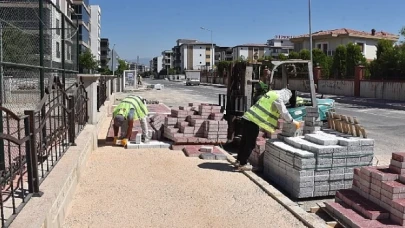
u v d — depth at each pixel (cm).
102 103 1554
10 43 864
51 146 579
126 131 1015
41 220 370
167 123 1043
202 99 3022
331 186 633
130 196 602
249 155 766
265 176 748
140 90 4278
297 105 1140
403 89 2917
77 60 1146
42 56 752
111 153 895
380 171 521
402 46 3103
